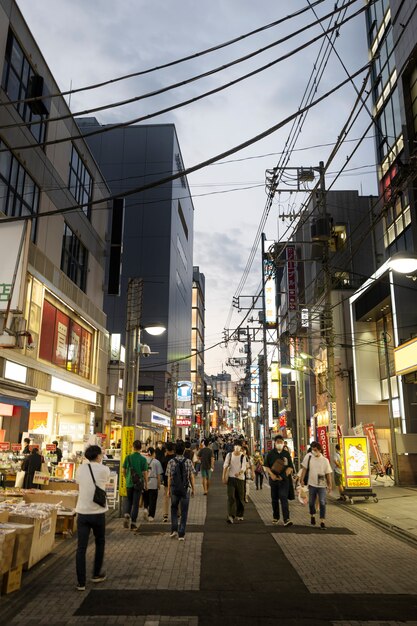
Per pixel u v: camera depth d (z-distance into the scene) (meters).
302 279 42.44
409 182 11.38
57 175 21.95
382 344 28.23
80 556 6.35
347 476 15.81
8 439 17.08
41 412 21.78
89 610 5.53
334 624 5.24
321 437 20.73
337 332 31.28
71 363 23.36
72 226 23.84
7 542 6.02
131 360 14.69
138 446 10.84
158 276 59.88
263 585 6.59
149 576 6.92
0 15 16.67
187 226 80.25
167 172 62.66
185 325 74.75
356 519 12.45
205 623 5.21
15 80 18.02
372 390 28.53
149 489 11.88
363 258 34.62
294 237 42.09
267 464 11.68
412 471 21.03
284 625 5.19
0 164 16.73
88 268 26.33
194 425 81.62
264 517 12.52
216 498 16.95
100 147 63.69
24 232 9.98
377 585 6.62
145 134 64.00
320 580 6.83
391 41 26.66
